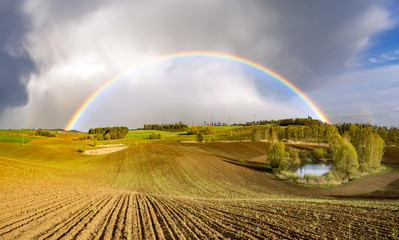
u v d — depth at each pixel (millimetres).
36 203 16984
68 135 195125
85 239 10523
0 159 46688
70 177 39812
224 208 18109
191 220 14484
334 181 41469
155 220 14289
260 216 15336
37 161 67312
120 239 10578
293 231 12078
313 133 124938
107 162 62781
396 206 18500
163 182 39312
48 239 10266
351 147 46906
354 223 13344
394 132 129000
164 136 172500
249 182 41219
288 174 47000
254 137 118500
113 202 19656
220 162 60906
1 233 10758
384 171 56531
